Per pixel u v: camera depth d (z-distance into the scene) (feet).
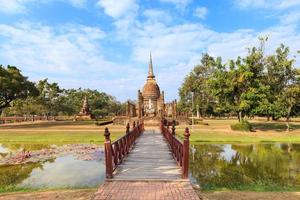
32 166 49.14
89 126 148.36
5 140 87.04
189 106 244.01
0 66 164.76
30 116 270.67
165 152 49.47
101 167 47.88
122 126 147.84
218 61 126.93
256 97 115.14
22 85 169.27
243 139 90.58
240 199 28.04
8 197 28.78
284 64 122.72
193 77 241.96
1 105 171.73
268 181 38.11
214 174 42.93
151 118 159.53
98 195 25.94
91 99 313.53
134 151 50.65
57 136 95.50
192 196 25.67
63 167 48.03
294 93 113.50
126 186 28.84
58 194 29.78
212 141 86.53
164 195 25.93
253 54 123.13
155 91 186.50
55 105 281.13
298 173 43.32
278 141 88.12
